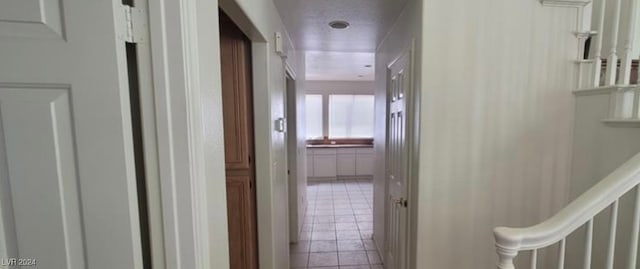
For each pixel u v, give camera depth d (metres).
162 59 0.75
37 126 0.68
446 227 1.67
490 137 1.62
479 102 1.59
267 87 1.80
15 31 0.65
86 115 0.69
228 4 1.10
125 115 0.71
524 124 1.63
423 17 1.52
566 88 1.63
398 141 2.07
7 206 0.70
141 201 0.83
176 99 0.76
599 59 1.55
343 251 2.91
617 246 1.45
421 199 1.64
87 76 0.68
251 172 1.93
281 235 2.32
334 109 6.34
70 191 0.71
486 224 1.69
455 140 1.61
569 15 1.59
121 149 0.71
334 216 3.89
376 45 2.86
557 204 1.70
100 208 0.72
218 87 1.02
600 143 1.50
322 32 2.40
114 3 0.68
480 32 1.55
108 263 0.74
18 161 0.68
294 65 2.91
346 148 6.07
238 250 1.97
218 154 1.02
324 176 6.06
